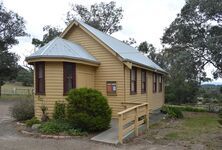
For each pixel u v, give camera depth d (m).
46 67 13.03
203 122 16.06
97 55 15.67
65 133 10.61
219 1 23.08
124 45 20.83
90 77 15.07
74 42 16.38
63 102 12.84
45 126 11.09
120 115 9.62
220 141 10.32
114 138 10.06
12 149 8.51
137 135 11.15
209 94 36.75
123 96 15.03
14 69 35.91
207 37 23.61
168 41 27.70
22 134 10.86
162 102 25.23
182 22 26.12
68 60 12.99
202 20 25.05
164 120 16.12
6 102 29.22
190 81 26.12
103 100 11.26
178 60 24.39
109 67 15.40
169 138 10.76
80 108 10.98
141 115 12.11
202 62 24.88
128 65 14.82
